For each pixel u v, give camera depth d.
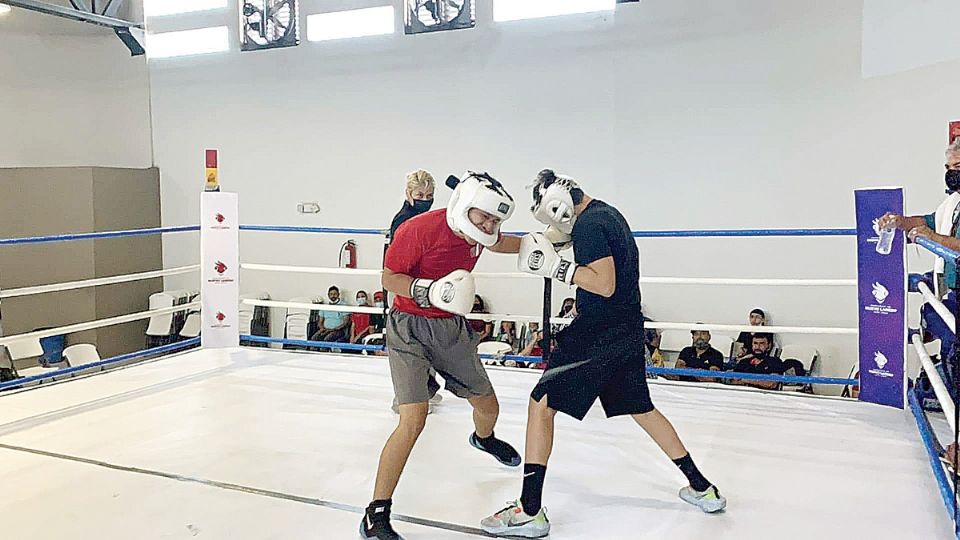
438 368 2.37
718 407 3.48
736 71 5.60
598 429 3.17
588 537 2.15
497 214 2.10
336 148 7.01
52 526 2.29
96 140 7.92
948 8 4.88
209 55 7.41
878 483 2.54
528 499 2.15
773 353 5.55
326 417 3.38
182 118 7.61
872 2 5.15
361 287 7.00
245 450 2.95
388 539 2.10
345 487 2.56
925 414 3.16
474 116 6.46
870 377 3.36
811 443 2.96
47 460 2.86
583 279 2.11
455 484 2.57
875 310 3.30
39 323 7.37
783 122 5.50
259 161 7.33
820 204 5.46
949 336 2.78
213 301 4.54
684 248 5.88
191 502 2.45
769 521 2.25
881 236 2.82
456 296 2.12
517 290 6.40
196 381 4.04
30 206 7.32
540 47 6.19
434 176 6.66
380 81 6.77
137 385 3.95
